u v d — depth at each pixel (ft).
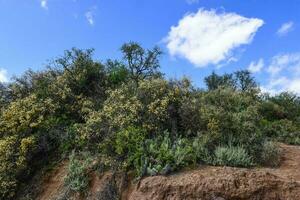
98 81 47.60
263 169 33.17
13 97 46.68
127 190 31.42
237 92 51.47
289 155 37.63
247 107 44.78
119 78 48.32
